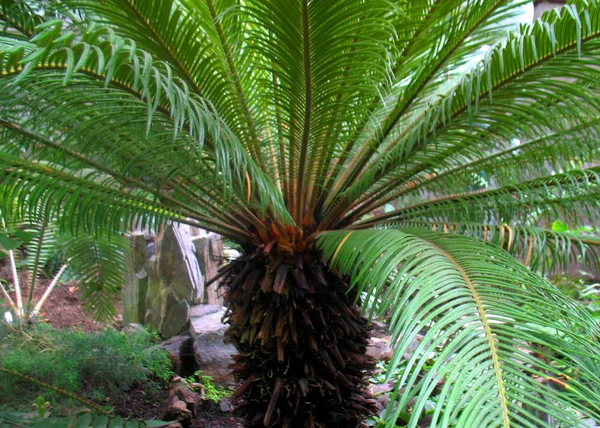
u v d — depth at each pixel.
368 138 2.02
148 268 3.17
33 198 1.53
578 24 1.15
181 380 2.71
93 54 1.00
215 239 3.62
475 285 1.15
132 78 1.25
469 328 0.98
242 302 1.84
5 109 1.44
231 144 1.19
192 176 1.65
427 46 1.76
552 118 1.65
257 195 1.74
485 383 0.85
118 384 2.56
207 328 3.03
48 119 1.37
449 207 1.90
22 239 1.81
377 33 1.59
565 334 1.05
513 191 1.88
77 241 2.51
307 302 1.71
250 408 1.90
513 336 0.96
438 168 1.86
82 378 2.45
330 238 1.62
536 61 1.38
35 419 1.93
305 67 1.45
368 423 2.31
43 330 2.77
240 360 1.93
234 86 1.70
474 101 1.57
